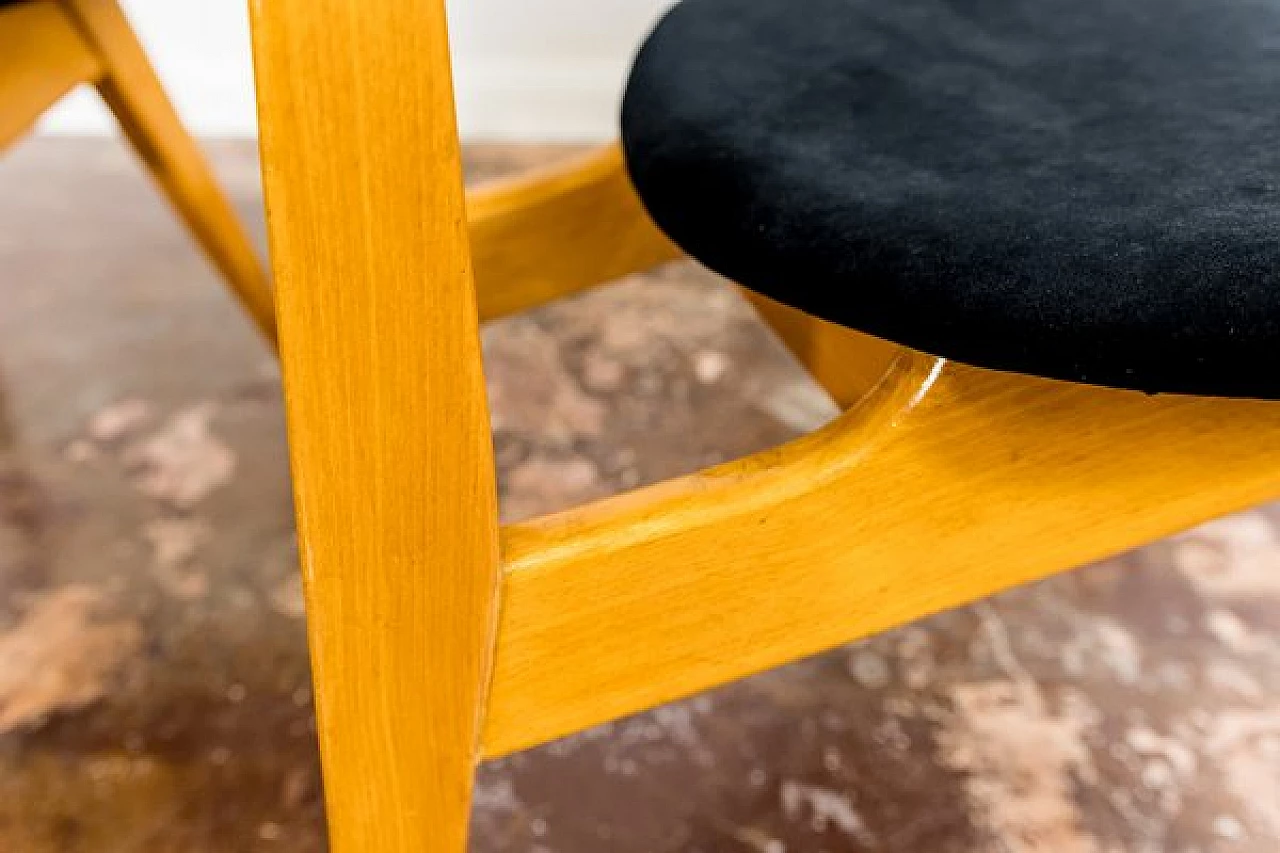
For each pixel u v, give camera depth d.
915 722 0.64
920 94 0.40
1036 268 0.28
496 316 0.67
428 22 0.24
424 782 0.34
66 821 0.60
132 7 1.44
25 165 1.42
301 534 0.29
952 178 0.33
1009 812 0.59
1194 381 0.28
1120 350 0.28
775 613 0.36
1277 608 0.71
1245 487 0.38
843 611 0.37
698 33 0.47
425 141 0.25
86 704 0.67
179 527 0.80
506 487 0.83
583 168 0.65
